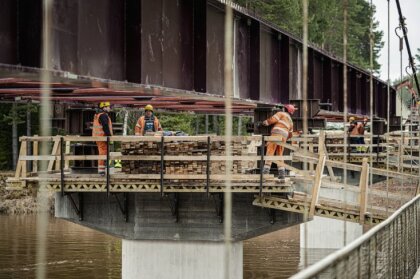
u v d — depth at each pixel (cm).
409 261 1894
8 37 1445
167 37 2144
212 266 2562
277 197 2506
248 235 2559
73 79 1612
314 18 8519
